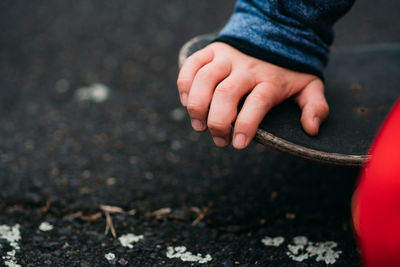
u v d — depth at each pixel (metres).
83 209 0.71
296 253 0.65
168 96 0.92
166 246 0.66
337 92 0.68
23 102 0.88
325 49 0.64
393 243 0.52
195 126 0.61
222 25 1.22
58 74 0.99
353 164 0.60
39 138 0.81
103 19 1.26
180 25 1.23
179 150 0.80
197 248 0.66
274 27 0.62
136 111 0.87
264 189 0.73
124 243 0.66
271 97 0.61
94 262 0.64
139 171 0.76
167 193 0.73
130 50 1.10
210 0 1.38
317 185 0.73
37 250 0.65
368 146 0.61
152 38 1.16
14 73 0.98
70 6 1.34
